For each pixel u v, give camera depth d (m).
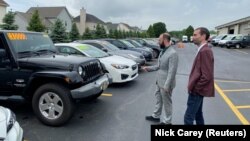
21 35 5.50
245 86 8.90
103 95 7.18
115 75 8.06
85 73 5.12
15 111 5.69
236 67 14.49
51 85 4.80
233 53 25.72
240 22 43.84
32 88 5.02
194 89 3.95
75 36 36.03
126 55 10.70
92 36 38.81
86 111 5.77
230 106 6.36
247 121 5.29
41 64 4.91
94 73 5.61
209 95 3.90
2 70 5.07
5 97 5.12
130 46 14.98
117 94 7.32
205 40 3.86
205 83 3.84
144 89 8.01
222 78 10.66
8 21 28.53
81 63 5.05
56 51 6.41
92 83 5.27
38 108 4.93
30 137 4.39
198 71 3.85
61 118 4.79
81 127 4.85
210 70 3.82
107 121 5.17
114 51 11.14
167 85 4.49
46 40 6.35
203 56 3.78
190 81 3.95
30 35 5.82
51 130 4.70
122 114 5.59
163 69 4.68
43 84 4.95
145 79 9.81
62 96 4.72
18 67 4.98
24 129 4.73
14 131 3.16
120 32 49.31
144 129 4.77
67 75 4.66
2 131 2.94
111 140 4.30
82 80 4.91
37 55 5.52
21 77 4.98
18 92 5.08
